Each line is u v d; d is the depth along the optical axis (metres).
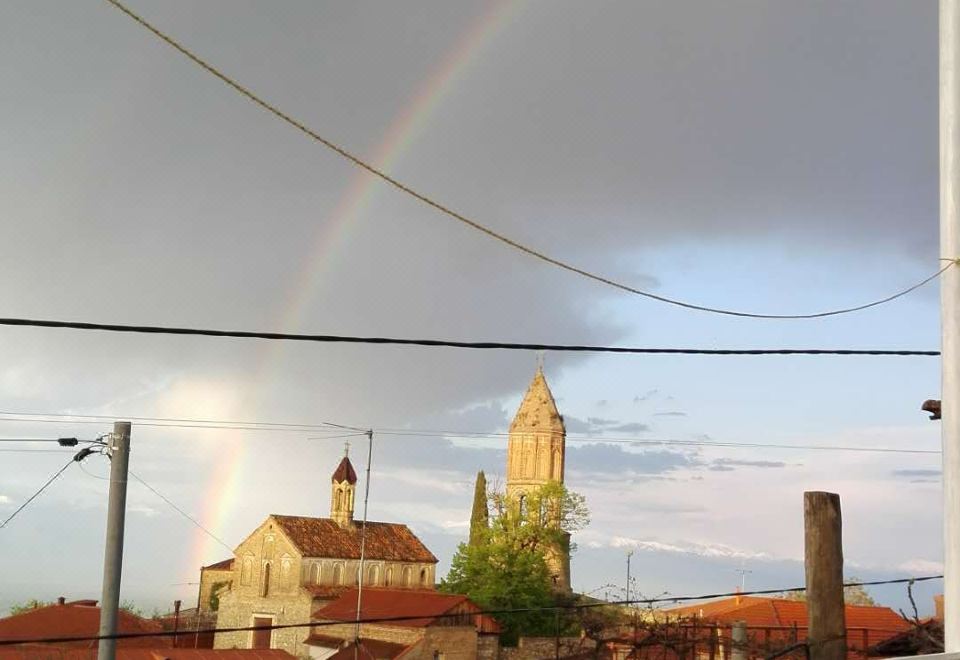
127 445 22.86
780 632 37.94
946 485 13.01
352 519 117.88
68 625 60.19
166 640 65.44
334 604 86.75
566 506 118.12
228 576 135.62
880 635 43.16
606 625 24.50
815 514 16.47
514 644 103.00
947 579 12.83
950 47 13.63
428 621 76.69
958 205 13.41
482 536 116.00
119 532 22.56
